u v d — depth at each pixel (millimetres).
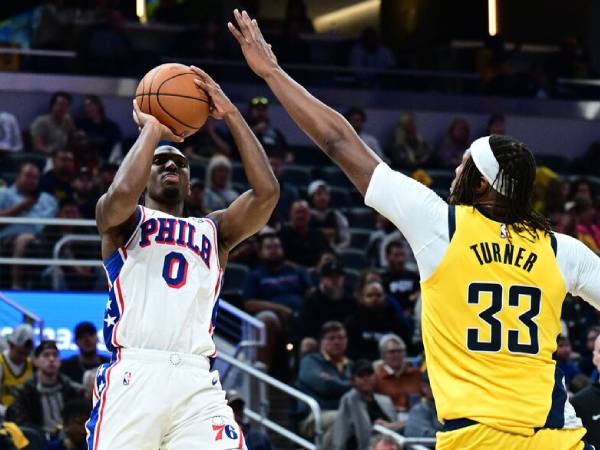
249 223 6562
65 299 15531
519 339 5023
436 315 5090
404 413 13562
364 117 21797
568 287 5184
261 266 16203
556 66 25312
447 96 24109
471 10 27281
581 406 9305
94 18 22891
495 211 5188
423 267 5117
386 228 18578
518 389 4977
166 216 6422
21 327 12992
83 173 17766
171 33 24281
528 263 5102
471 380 4996
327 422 12945
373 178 5160
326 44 24641
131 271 6258
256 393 13930
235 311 14570
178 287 6273
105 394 6188
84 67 22375
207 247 6430
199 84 6457
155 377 6156
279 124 22938
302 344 14273
